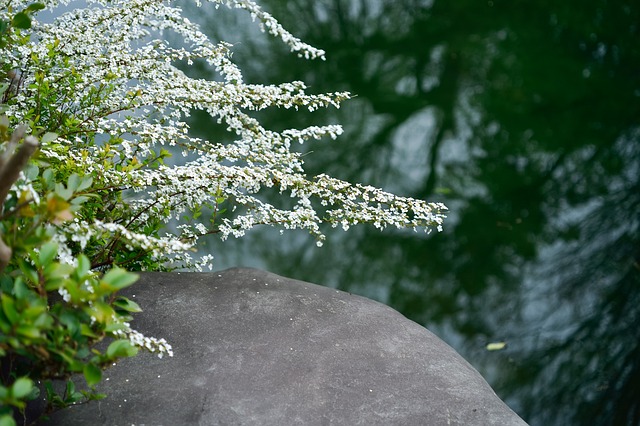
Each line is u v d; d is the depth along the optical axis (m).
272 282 2.47
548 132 6.87
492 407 2.07
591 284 4.99
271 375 2.04
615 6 9.20
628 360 4.30
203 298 2.32
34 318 1.40
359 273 5.02
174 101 2.47
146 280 2.37
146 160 2.42
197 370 2.03
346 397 2.01
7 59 2.42
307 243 5.21
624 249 5.36
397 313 2.46
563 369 4.23
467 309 4.73
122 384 1.96
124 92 2.60
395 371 2.14
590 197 5.96
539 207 5.85
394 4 8.96
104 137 3.33
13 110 2.34
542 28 8.77
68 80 2.46
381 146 6.59
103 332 1.59
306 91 7.12
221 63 2.52
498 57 8.10
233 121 2.43
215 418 1.88
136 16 2.54
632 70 7.93
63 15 2.62
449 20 8.91
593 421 3.86
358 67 7.81
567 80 7.71
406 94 7.46
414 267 5.12
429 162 6.47
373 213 2.35
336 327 2.28
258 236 5.16
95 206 2.29
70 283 1.44
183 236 2.51
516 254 5.30
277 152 2.44
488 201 5.93
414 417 1.98
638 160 6.44
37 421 1.83
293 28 8.23
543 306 4.79
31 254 1.56
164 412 1.89
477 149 6.61
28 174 1.72
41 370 1.59
